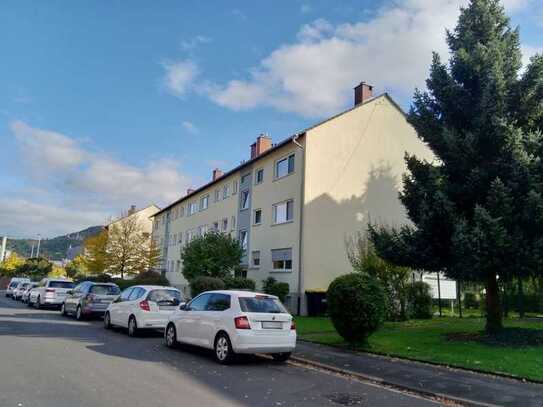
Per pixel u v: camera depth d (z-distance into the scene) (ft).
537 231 42.06
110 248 143.74
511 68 47.98
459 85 49.03
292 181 87.45
